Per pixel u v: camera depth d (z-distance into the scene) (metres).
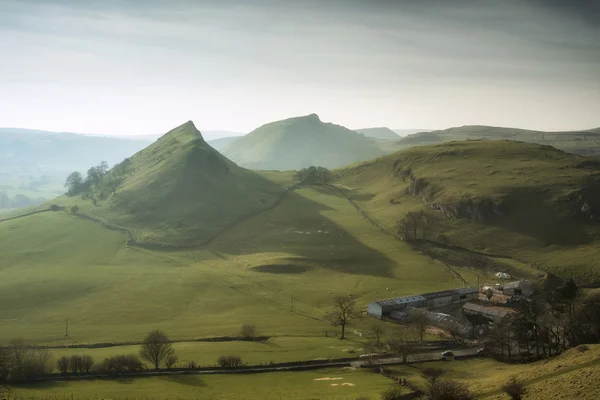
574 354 111.38
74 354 150.62
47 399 108.19
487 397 97.81
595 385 85.81
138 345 165.00
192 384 123.62
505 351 150.62
